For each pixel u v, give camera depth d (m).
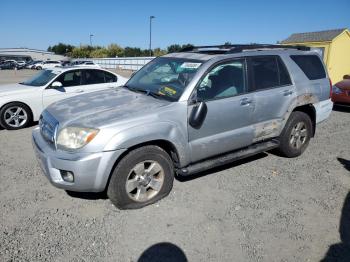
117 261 2.91
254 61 4.67
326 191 4.29
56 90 7.84
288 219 3.60
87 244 3.13
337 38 14.46
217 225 3.47
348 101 9.27
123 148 3.47
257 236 3.29
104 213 3.68
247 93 4.50
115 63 50.59
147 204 3.83
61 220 3.53
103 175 3.44
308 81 5.30
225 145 4.35
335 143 6.37
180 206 3.84
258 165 5.12
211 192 4.20
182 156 3.96
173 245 3.13
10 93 7.38
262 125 4.72
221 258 2.96
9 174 4.72
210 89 4.14
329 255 3.03
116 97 4.33
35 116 7.68
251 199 4.04
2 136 6.88
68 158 3.39
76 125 3.50
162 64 4.79
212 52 4.62
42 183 4.43
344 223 3.54
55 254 2.98
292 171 4.91
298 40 16.12
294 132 5.29
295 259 2.97
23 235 3.25
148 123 3.62
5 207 3.78
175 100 3.93
